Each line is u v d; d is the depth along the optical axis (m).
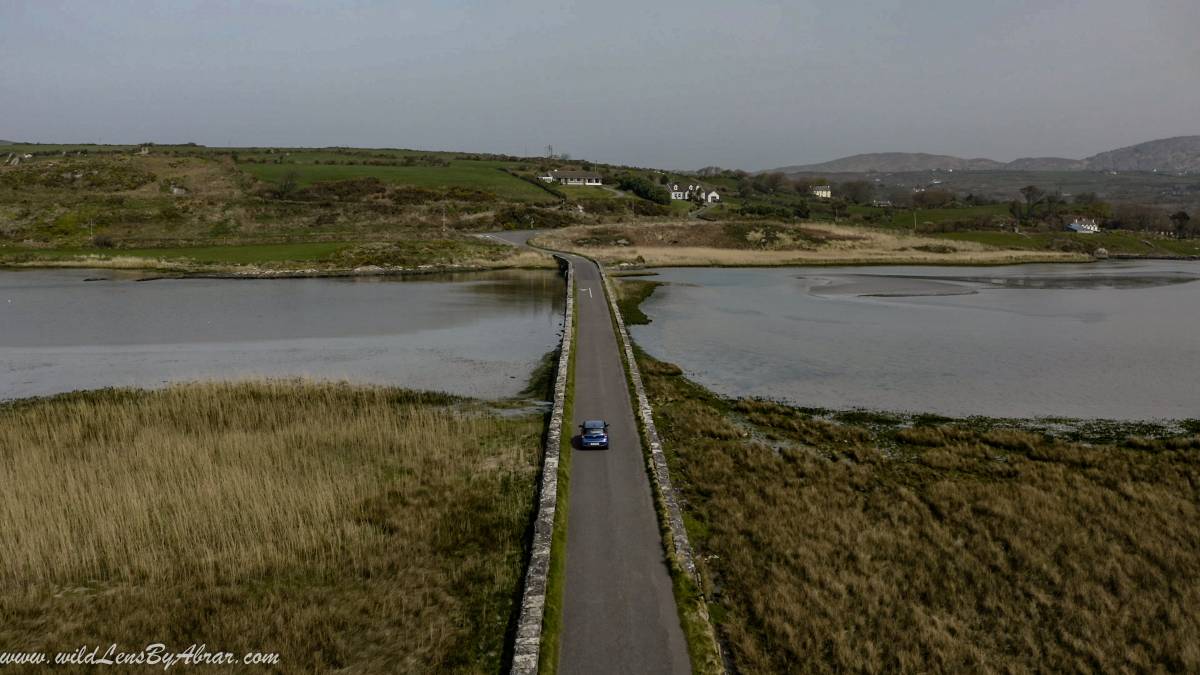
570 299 60.19
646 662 14.38
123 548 19.83
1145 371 40.25
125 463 25.08
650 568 17.97
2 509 21.38
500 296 67.75
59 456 26.23
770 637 16.09
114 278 77.38
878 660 15.23
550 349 45.38
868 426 31.20
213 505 21.78
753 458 26.75
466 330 51.50
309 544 19.89
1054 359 43.16
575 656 14.57
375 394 34.44
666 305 63.47
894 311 60.94
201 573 18.78
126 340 47.97
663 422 31.12
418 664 15.33
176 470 24.48
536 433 29.05
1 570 18.88
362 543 20.11
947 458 26.91
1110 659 15.34
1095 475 25.30
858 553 19.48
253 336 49.34
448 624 16.67
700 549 20.06
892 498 23.50
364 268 84.62
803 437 29.64
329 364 41.69
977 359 43.16
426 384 37.41
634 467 24.45
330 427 29.30
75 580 18.80
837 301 66.62
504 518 21.67
